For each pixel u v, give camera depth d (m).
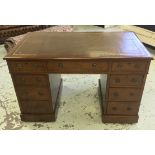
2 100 2.41
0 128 2.00
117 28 5.09
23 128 2.00
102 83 2.21
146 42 3.58
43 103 1.95
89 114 2.17
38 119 2.06
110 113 1.99
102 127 1.99
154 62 3.24
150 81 2.73
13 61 1.68
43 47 1.84
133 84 1.78
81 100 2.41
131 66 1.67
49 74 1.82
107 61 1.64
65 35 2.17
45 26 4.75
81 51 1.73
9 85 2.73
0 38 4.17
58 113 2.20
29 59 1.65
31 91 1.88
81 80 2.85
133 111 1.96
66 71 1.73
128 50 1.74
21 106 1.99
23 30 4.43
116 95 1.86
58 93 2.34
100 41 1.96
